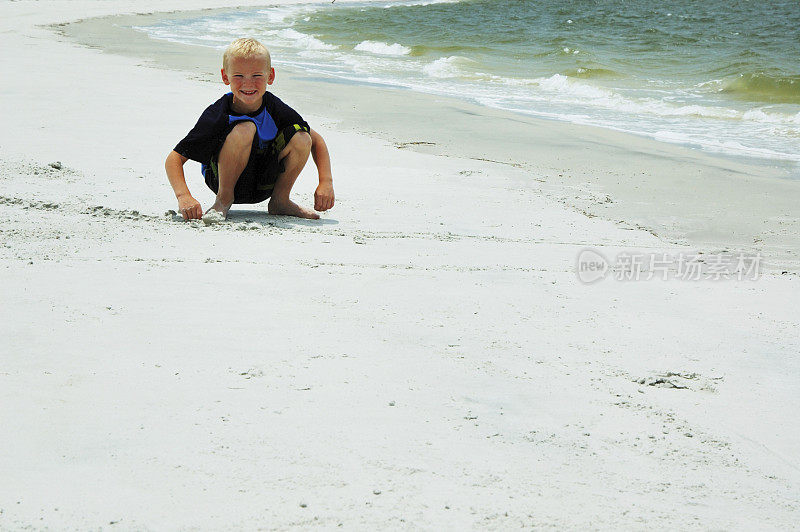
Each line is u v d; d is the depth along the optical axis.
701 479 5.35
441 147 21.56
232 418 5.72
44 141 17.91
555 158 20.56
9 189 13.27
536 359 7.32
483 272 10.26
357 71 40.75
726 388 6.98
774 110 30.22
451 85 36.53
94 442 5.29
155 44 47.06
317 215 13.41
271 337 7.39
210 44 50.69
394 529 4.50
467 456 5.39
